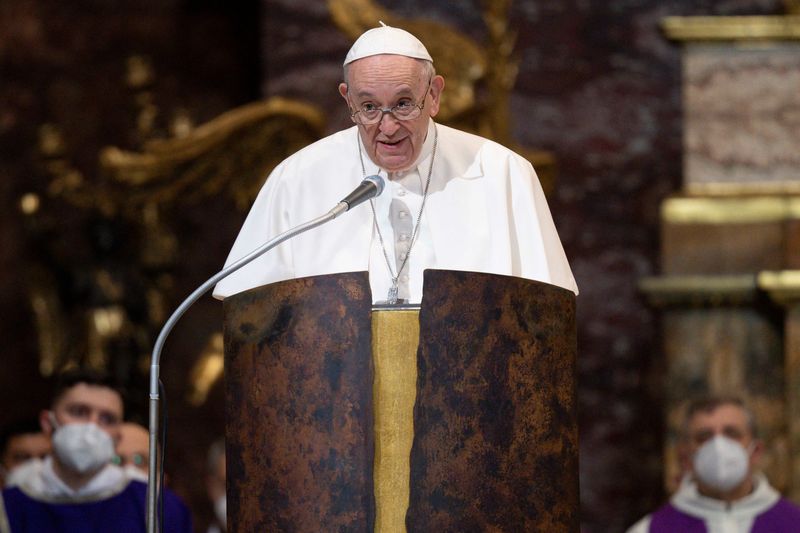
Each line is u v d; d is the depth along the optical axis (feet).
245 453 48.37
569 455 48.55
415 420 46.47
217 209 134.10
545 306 48.01
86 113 138.31
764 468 117.19
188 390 124.06
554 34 128.77
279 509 47.47
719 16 127.13
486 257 54.75
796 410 116.78
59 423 73.77
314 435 47.11
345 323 47.06
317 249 55.16
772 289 116.67
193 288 133.18
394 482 46.80
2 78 139.03
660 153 128.06
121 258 130.11
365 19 112.27
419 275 54.70
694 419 83.25
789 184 123.24
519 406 47.29
